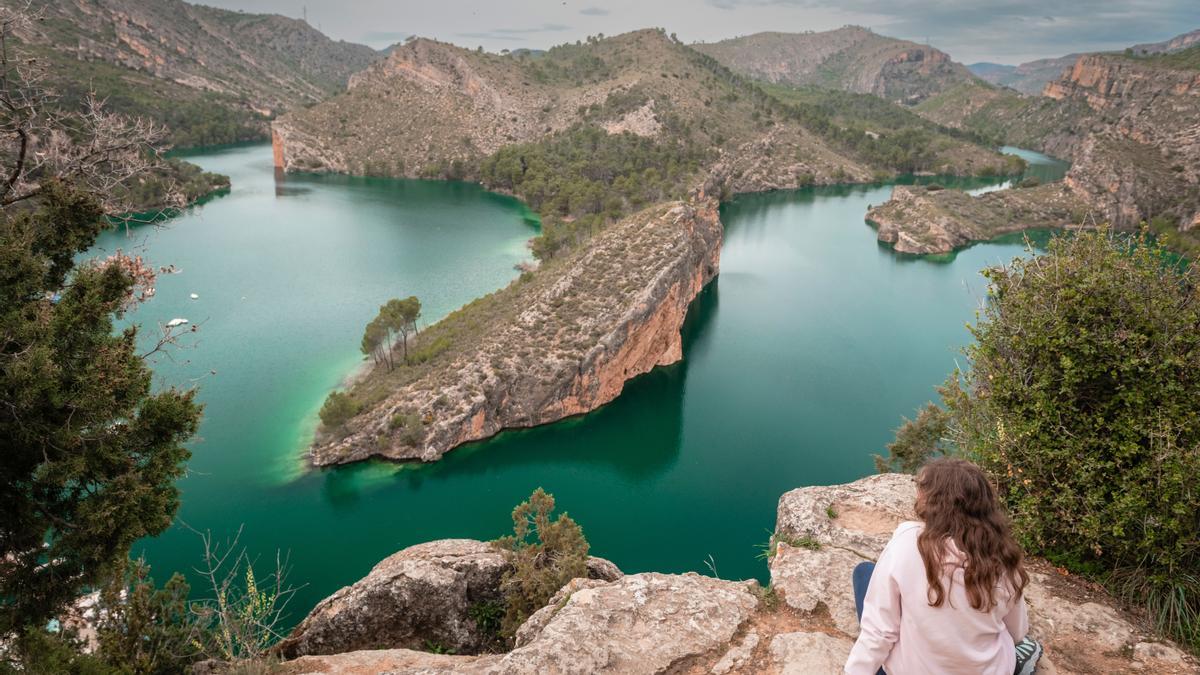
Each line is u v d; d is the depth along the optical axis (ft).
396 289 371.56
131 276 38.06
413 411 217.56
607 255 302.45
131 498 31.91
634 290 266.57
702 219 386.52
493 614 40.86
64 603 33.40
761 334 325.83
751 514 191.72
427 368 245.24
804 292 391.24
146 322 310.45
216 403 242.37
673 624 20.48
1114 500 21.42
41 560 34.06
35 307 32.17
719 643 19.70
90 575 32.81
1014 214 583.99
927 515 12.87
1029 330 24.80
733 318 346.74
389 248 458.09
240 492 193.57
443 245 467.93
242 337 301.84
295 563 165.07
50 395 29.86
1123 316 22.79
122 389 33.40
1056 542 23.18
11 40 36.65
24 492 32.35
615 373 252.01
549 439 227.40
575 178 621.31
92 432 32.04
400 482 201.05
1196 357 21.45
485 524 182.91
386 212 578.25
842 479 209.26
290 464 207.41
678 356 291.17
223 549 168.45
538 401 233.35
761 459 219.82
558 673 18.56
